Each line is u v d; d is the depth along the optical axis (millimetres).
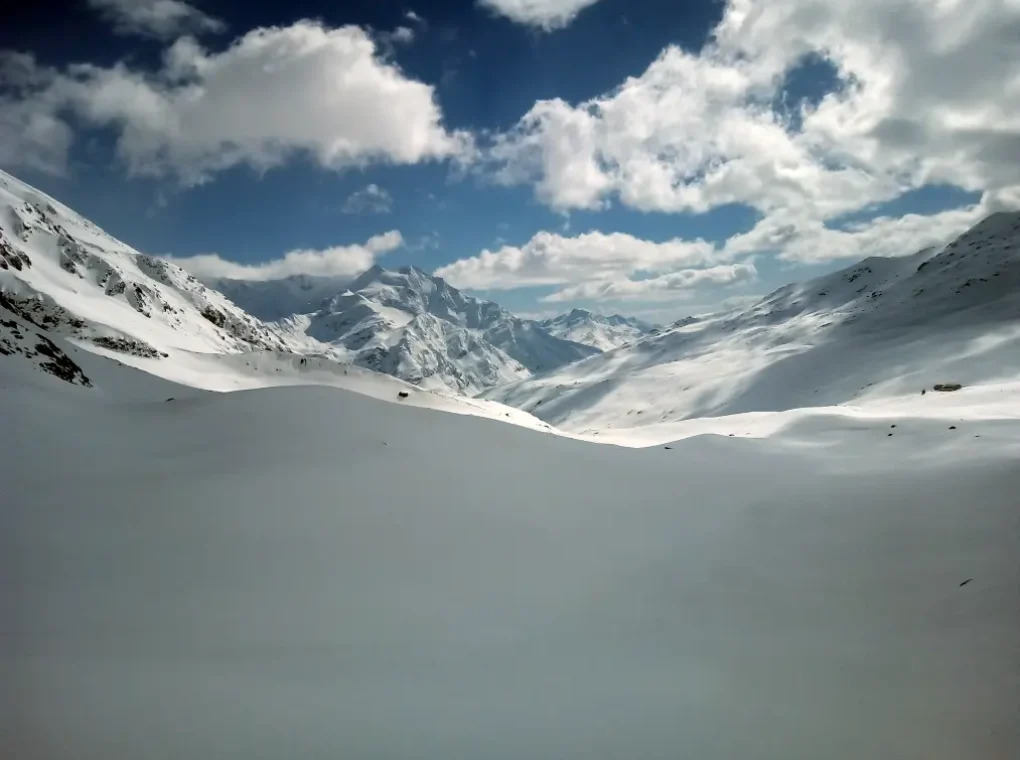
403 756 6449
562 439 27125
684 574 12508
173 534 13500
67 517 14016
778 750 6605
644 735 6961
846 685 7914
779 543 14094
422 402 69562
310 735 6801
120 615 9852
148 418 24688
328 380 73438
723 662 8844
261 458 19594
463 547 13586
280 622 9945
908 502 16125
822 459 28172
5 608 9719
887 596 10594
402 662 8797
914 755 6398
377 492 16672
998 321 163375
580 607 11000
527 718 7328
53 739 6375
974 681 7582
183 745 6453
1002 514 13625
